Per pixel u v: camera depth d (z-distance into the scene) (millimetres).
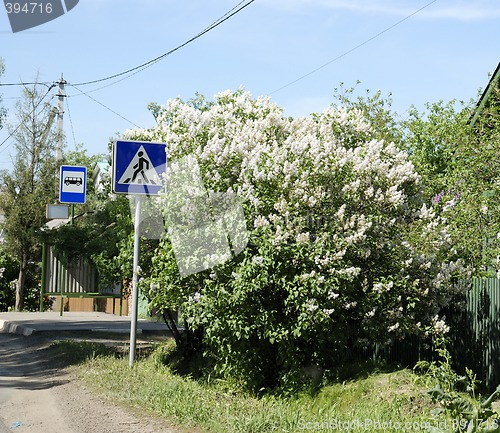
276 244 10016
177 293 11078
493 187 13266
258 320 10375
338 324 10500
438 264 11297
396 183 10930
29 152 31453
